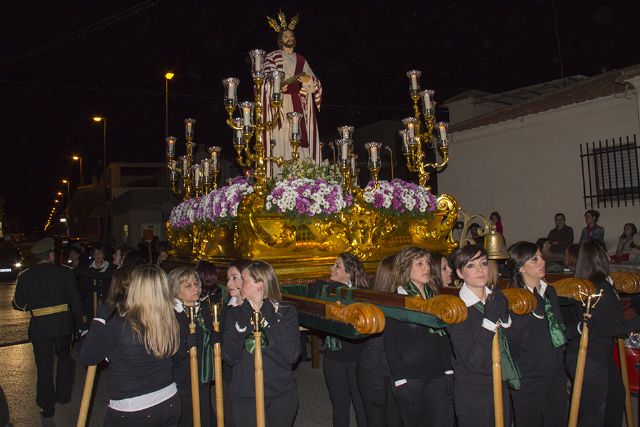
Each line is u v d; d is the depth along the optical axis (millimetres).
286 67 8969
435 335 4125
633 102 10844
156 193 33875
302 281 6285
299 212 6426
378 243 7145
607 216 11281
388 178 20844
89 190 43750
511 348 3766
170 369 3701
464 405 3611
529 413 3906
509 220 13188
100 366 8703
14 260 25984
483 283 3572
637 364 5102
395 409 4602
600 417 4234
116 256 10688
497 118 13352
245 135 6863
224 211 6984
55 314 6480
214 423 5262
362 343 4680
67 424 6152
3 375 8188
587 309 3979
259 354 3594
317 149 9055
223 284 6500
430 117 7965
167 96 20828
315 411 6297
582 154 11680
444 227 7738
